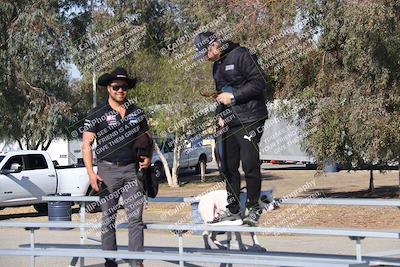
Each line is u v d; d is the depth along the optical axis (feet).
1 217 70.64
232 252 27.27
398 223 53.93
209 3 66.18
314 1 61.77
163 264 35.12
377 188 88.17
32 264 29.30
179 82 89.25
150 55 102.27
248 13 63.98
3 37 81.15
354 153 65.26
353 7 56.80
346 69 61.31
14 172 67.36
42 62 82.38
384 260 24.66
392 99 60.39
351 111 60.18
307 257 24.88
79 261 34.71
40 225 28.04
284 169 137.39
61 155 122.62
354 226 52.65
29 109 85.87
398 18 58.18
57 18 84.17
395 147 60.39
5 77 81.97
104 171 26.35
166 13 109.70
